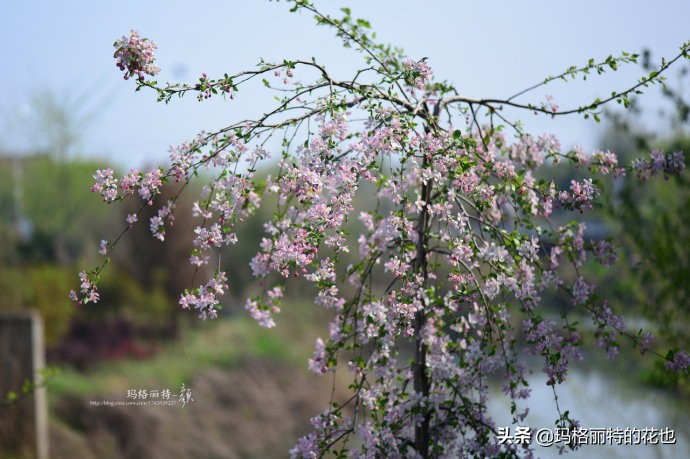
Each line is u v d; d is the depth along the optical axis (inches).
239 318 563.5
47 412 350.3
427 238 111.7
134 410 363.3
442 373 105.2
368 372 113.9
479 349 107.5
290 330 542.6
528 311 108.3
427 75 105.7
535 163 126.6
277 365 466.0
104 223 742.5
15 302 448.8
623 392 213.3
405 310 102.0
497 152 128.8
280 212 111.4
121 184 101.3
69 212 735.7
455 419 108.8
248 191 104.7
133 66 97.6
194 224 548.1
